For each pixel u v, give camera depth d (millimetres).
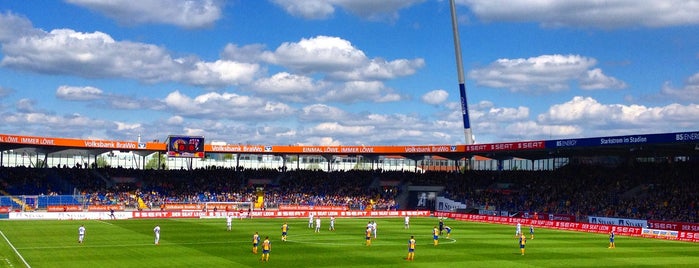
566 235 87062
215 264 54719
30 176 124188
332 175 145250
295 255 61062
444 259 59781
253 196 134750
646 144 97500
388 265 55562
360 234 83188
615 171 121750
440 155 139250
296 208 126812
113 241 70875
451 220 115250
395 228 94562
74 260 55938
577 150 119562
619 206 106562
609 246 73000
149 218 108188
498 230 93188
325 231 87375
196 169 142750
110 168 135375
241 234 80812
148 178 135125
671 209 99438
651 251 68688
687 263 59500
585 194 116438
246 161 193750
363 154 138875
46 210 110125
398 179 142000
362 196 137125
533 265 56938
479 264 57062
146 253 61188
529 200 121062
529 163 149500
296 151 136500
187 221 102438
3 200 110500
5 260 55000
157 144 128500
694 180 107250
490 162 166000
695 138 91062
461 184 136250
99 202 119562
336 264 55719
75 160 169375
